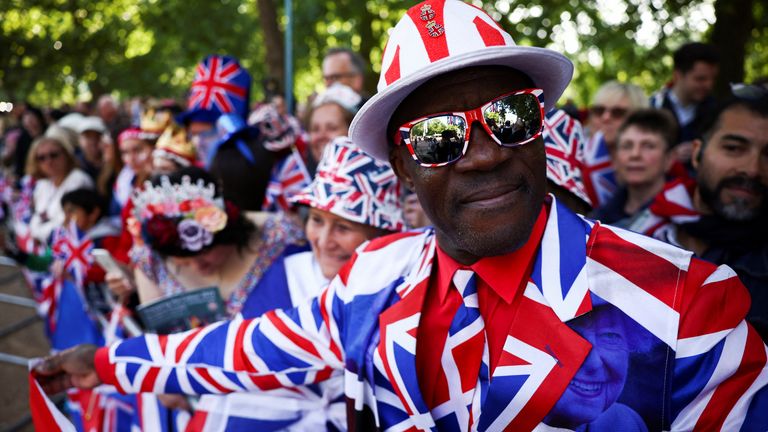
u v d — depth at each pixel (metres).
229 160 2.70
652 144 2.62
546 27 9.12
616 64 11.55
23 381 4.26
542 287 1.11
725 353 1.03
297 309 1.42
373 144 1.25
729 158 1.74
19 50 16.33
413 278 1.24
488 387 1.12
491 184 1.06
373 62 12.59
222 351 1.45
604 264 1.10
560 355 1.07
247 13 13.94
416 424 1.18
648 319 1.05
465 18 1.10
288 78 6.19
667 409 1.03
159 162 3.14
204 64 3.54
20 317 5.54
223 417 1.83
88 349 1.56
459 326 1.17
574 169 1.81
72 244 3.47
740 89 1.81
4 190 8.40
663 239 1.99
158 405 2.14
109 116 8.54
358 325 1.28
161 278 2.16
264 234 2.11
